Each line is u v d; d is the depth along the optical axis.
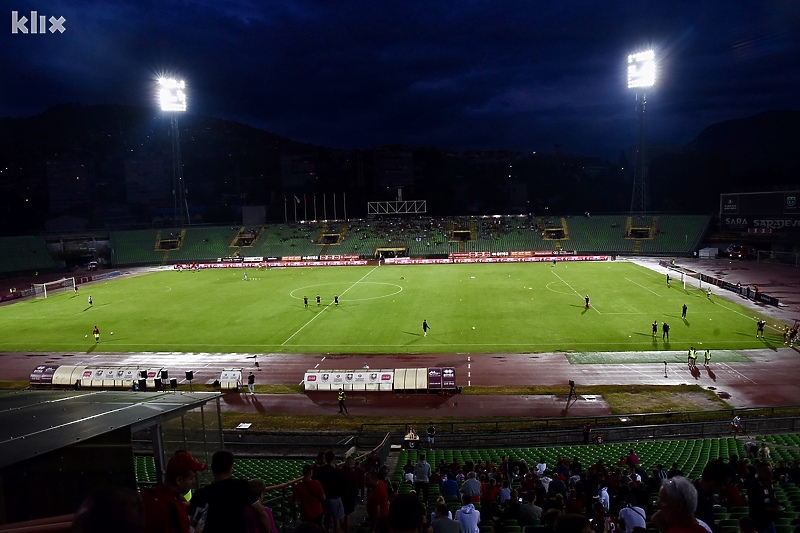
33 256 126.25
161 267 129.50
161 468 11.57
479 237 137.50
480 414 39.22
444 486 19.59
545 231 136.88
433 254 132.75
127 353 56.22
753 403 39.09
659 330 58.84
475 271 107.38
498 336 58.31
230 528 6.79
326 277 104.19
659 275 95.88
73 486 8.84
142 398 12.99
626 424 35.88
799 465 20.81
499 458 28.83
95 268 129.25
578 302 74.19
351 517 17.09
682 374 45.62
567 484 19.42
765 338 54.97
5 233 178.25
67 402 12.14
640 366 47.97
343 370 45.03
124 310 77.00
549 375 46.56
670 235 127.75
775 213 106.88
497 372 47.75
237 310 74.69
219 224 171.25
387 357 52.62
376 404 41.81
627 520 11.41
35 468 8.25
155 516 6.98
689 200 198.50
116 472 9.78
